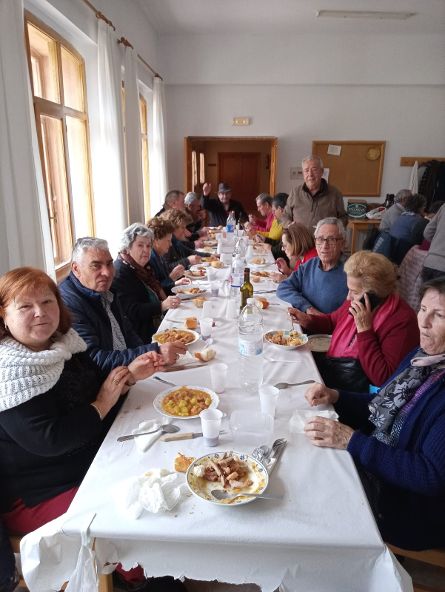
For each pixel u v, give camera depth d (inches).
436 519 46.8
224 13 222.2
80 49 151.4
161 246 127.3
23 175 90.4
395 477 42.8
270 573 36.7
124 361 65.8
